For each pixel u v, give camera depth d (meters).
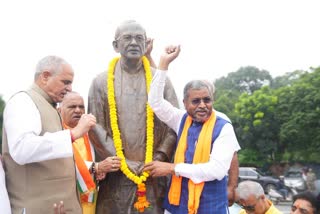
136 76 3.87
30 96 3.13
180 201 3.59
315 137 21.72
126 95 3.79
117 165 3.54
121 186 3.69
